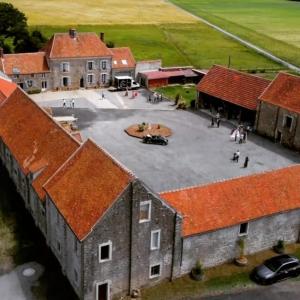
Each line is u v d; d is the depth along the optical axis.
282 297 48.59
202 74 129.25
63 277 49.84
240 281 50.19
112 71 123.94
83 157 50.59
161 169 75.88
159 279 48.88
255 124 94.12
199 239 49.38
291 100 87.31
